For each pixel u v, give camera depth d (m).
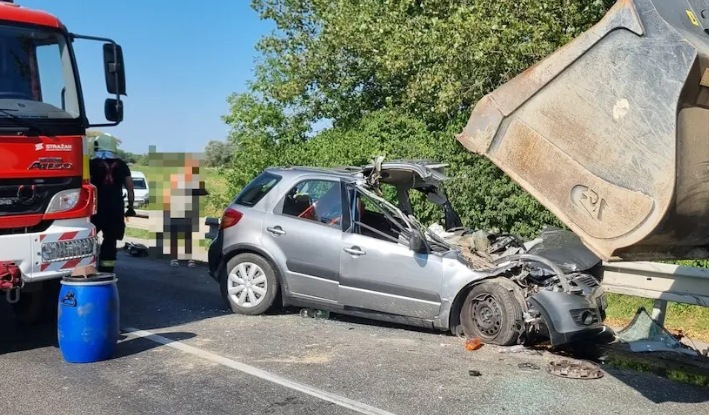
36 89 6.71
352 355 6.82
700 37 4.38
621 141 4.35
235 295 8.65
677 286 7.67
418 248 7.52
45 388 5.72
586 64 4.51
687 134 4.18
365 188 8.11
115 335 6.62
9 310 8.85
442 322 7.48
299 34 16.77
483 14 11.21
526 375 6.26
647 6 4.25
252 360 6.60
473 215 11.21
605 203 4.41
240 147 15.55
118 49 7.40
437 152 11.92
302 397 5.58
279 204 8.50
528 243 8.44
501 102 4.86
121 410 5.24
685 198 4.19
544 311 6.80
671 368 6.70
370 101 16.16
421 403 5.49
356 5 15.24
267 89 15.83
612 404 5.56
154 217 13.16
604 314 7.68
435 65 12.25
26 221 6.52
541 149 4.70
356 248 7.86
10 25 6.65
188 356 6.71
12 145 6.41
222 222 8.84
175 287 10.74
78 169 6.93
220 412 5.23
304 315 8.56
